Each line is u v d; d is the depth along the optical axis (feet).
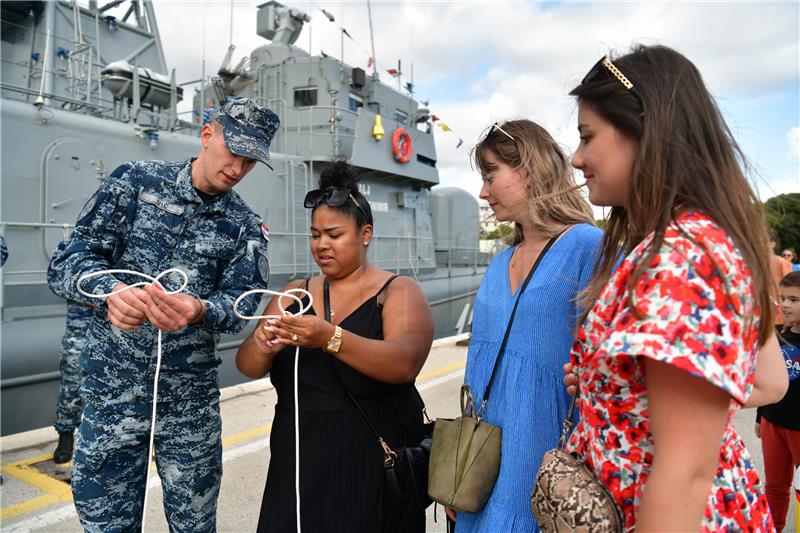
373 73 30.25
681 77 2.90
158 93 19.25
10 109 14.43
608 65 3.10
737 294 2.51
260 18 30.35
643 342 2.46
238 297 5.72
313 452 5.44
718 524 2.88
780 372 3.96
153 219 5.93
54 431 12.80
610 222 3.65
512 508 4.43
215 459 6.38
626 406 2.94
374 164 27.37
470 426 4.81
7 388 13.10
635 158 3.00
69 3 22.53
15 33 21.93
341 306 5.91
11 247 14.08
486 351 5.08
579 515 2.99
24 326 13.66
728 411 2.63
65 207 15.31
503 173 5.18
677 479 2.41
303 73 26.84
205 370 6.17
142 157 17.42
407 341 5.61
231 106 5.77
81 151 15.81
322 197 5.78
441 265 41.06
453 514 5.58
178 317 5.03
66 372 10.96
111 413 5.72
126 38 24.72
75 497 5.76
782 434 7.96
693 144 2.82
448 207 42.42
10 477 10.56
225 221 6.25
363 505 5.34
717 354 2.37
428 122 35.55
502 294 5.12
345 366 5.57
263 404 15.56
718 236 2.64
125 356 5.73
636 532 2.56
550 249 4.87
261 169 21.76
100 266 5.44
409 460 5.47
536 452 4.51
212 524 6.42
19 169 14.47
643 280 2.64
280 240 21.97
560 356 4.60
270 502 5.57
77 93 20.16
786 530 8.79
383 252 28.35
